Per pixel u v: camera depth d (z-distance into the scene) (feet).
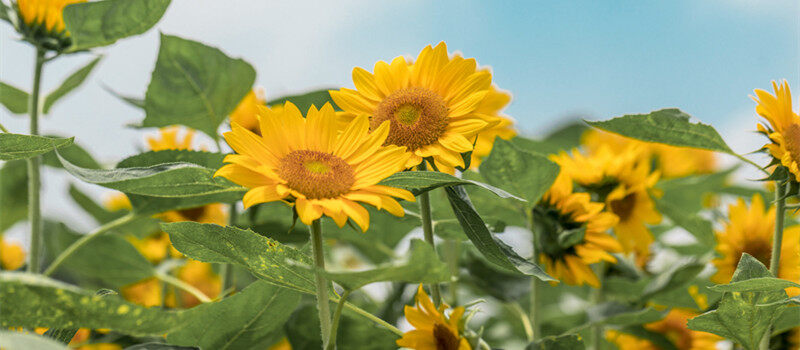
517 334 4.69
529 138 4.57
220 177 2.73
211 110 3.89
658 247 4.95
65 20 3.51
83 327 2.50
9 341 2.24
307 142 2.69
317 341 3.58
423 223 2.99
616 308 3.75
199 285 5.03
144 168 2.69
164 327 2.55
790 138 2.97
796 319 3.17
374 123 2.90
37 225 3.71
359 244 4.36
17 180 4.66
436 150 2.83
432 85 2.96
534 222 3.64
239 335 3.08
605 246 3.62
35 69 3.70
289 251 2.75
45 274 3.65
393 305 4.03
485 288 4.06
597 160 4.05
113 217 4.74
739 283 2.72
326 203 2.49
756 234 3.94
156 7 3.53
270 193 2.48
